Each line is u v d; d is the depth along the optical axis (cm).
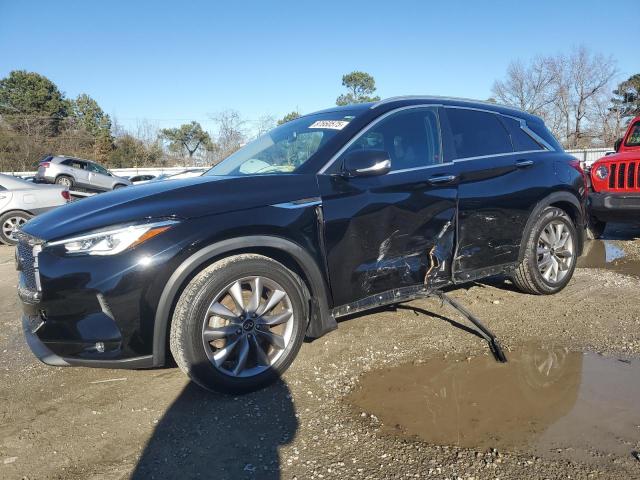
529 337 371
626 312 412
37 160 4262
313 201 311
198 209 282
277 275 301
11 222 940
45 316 274
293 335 312
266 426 265
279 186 308
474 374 317
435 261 368
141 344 272
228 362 299
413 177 352
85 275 264
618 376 308
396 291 353
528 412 271
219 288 282
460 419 266
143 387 313
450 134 388
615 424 256
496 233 403
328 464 232
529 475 219
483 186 388
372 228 333
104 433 264
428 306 439
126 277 263
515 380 307
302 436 255
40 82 5547
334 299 325
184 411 283
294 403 288
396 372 322
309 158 333
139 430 266
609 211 666
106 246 266
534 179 423
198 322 277
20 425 274
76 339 270
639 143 773
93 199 317
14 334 419
